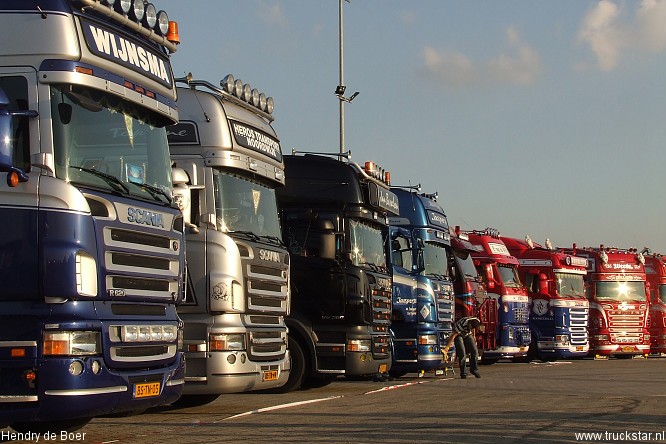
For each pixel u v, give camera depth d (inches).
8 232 359.9
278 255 587.2
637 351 1497.3
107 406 372.2
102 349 370.0
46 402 354.0
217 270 534.0
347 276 698.2
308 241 701.3
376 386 788.6
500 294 1192.8
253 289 555.5
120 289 380.8
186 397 579.8
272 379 571.8
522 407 562.9
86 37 384.8
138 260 393.7
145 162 419.2
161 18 435.2
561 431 435.5
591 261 1510.8
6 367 355.6
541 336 1338.6
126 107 411.8
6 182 361.4
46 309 358.6
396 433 430.0
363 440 406.0
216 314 534.0
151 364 400.5
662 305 1603.1
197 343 530.0
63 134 372.8
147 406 400.2
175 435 430.3
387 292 764.6
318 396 665.6
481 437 413.7
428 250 934.4
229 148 552.7
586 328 1385.3
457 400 621.0
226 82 572.4
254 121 589.9
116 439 416.8
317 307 697.0
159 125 438.0
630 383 815.7
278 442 401.1
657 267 1611.7
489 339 1155.9
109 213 378.0
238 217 560.1
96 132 389.1
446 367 951.0
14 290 357.4
